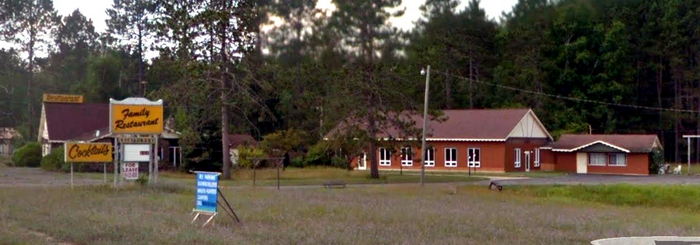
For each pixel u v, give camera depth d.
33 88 90.56
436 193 33.50
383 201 27.14
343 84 46.81
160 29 50.09
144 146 33.66
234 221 19.27
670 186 40.66
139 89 83.56
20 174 50.41
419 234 16.73
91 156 35.06
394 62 38.47
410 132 49.47
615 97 72.88
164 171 56.16
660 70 75.12
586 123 73.38
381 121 49.12
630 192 39.28
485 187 39.88
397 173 57.72
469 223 19.53
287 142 58.47
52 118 67.62
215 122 55.47
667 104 77.31
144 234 16.19
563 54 71.19
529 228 18.81
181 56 49.09
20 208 22.44
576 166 65.31
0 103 85.81
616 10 49.06
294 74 46.62
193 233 16.47
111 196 27.58
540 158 67.31
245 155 57.31
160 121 34.16
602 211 27.67
